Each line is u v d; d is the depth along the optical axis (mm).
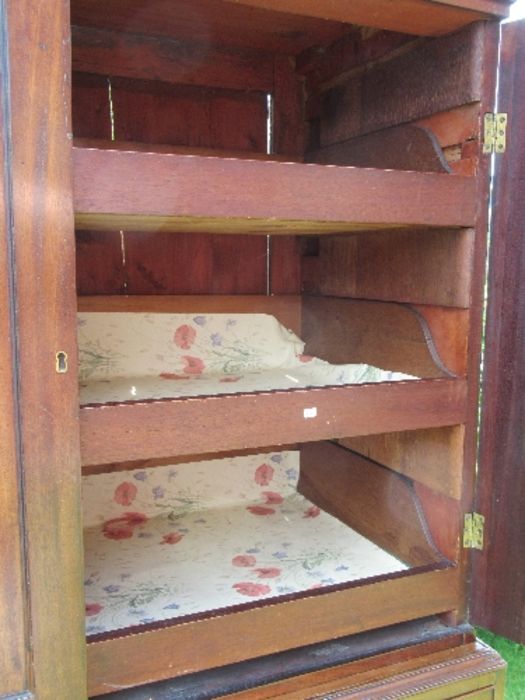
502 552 1650
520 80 1499
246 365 1824
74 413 964
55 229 920
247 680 1136
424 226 1287
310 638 1209
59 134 907
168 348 1760
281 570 1453
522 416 1577
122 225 1318
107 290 1717
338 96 1704
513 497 1615
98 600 1303
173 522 1738
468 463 1326
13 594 945
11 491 929
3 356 906
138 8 1476
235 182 1037
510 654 1673
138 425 1021
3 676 951
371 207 1156
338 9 1170
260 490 1913
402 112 1451
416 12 1195
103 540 1614
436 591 1324
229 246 1849
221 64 1765
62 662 990
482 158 1256
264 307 1894
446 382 1283
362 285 1649
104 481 1730
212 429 1082
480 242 1276
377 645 1261
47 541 961
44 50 884
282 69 1843
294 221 1143
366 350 1615
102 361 1686
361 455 1680
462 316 1300
